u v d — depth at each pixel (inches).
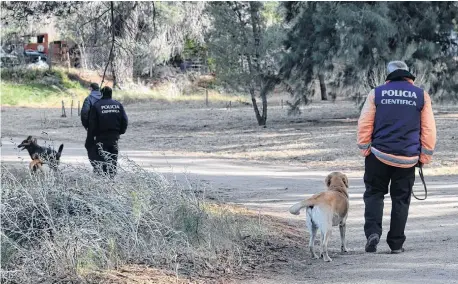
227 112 1560.0
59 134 1216.8
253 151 957.8
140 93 1966.0
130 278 266.7
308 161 854.5
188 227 327.0
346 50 1048.8
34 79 2050.9
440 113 1307.8
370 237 332.8
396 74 331.6
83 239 282.4
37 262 270.4
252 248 339.3
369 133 331.6
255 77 1249.4
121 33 863.7
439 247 335.9
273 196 559.2
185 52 2180.1
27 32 2101.4
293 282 279.6
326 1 1103.6
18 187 328.8
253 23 1239.5
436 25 1117.7
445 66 1155.3
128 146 1035.3
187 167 776.9
